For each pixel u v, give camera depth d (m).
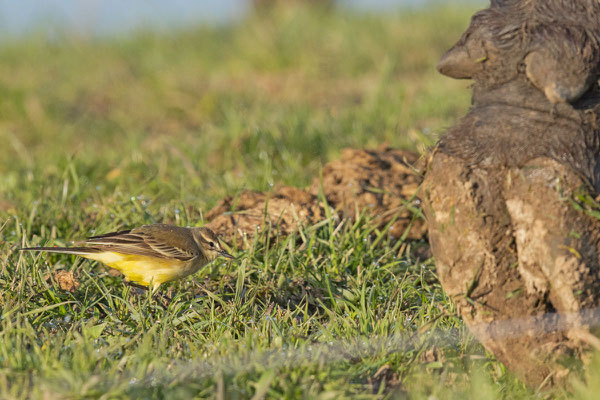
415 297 13.31
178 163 21.80
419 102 25.83
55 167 21.69
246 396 9.86
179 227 14.15
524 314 10.09
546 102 9.83
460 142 10.17
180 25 40.50
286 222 15.57
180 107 29.73
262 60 33.75
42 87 32.59
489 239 10.03
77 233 16.12
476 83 10.39
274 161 21.55
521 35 9.74
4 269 13.38
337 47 33.91
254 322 12.04
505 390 10.42
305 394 9.86
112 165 21.91
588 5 9.77
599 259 9.76
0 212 17.41
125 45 38.09
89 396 9.55
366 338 11.41
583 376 10.01
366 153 17.62
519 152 9.84
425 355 11.14
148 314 12.51
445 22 35.69
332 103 28.88
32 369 10.20
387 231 15.77
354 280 13.65
